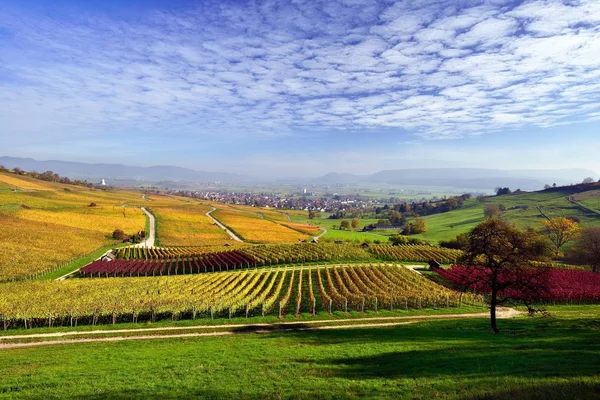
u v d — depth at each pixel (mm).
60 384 21578
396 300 55844
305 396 17016
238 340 36625
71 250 98312
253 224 177000
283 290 65062
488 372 18344
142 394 19016
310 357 25078
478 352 23797
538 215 184250
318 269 81750
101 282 66938
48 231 112562
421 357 23281
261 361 24781
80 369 25156
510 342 28047
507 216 195375
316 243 115000
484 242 36812
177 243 125938
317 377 19984
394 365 21766
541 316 45812
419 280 71500
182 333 41844
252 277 76188
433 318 49375
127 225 144500
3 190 182625
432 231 184000
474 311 52781
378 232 196250
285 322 46781
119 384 20938
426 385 17188
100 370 24578
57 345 37562
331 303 54188
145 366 25125
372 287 65062
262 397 17406
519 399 13680
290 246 108688
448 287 69062
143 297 54875
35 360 29500
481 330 37312
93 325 44562
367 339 32531
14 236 100562
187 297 55062
